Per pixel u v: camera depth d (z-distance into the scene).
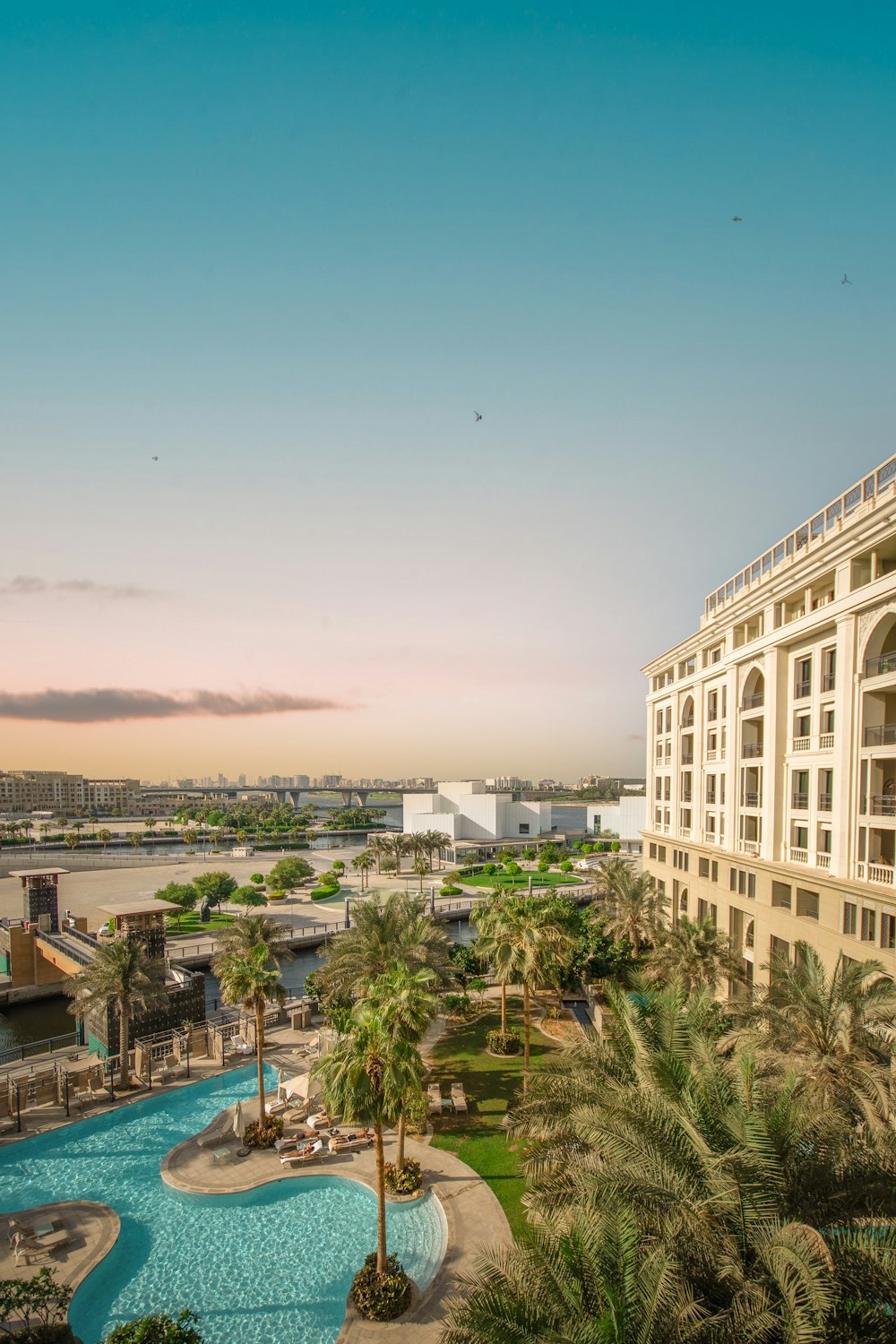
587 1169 16.67
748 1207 14.70
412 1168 28.88
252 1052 42.88
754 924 46.88
